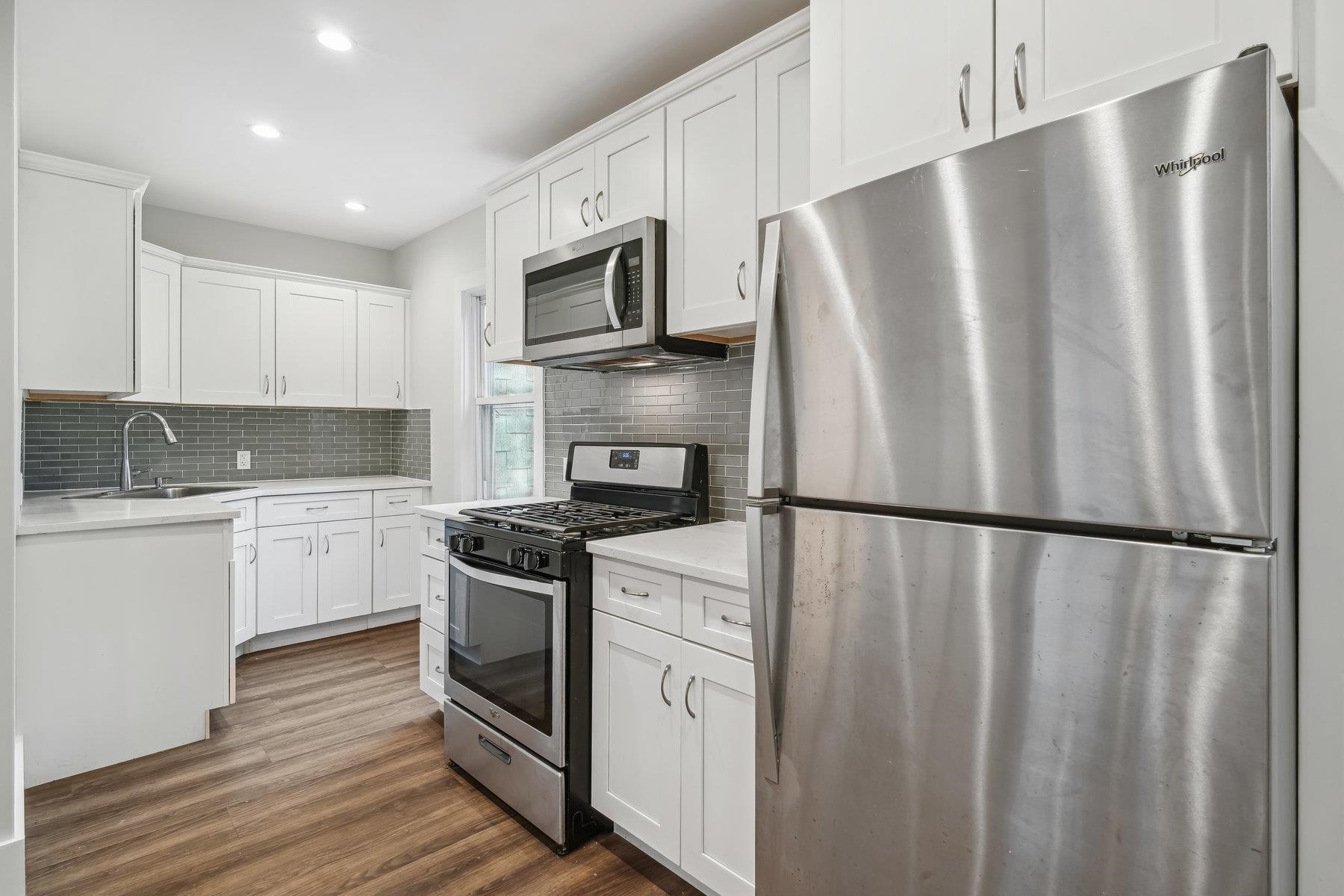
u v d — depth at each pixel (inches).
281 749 97.7
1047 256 35.2
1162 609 31.9
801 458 47.2
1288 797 35.3
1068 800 35.0
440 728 105.4
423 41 85.0
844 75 57.9
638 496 99.7
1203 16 39.5
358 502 152.6
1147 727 32.5
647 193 86.0
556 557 74.2
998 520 38.5
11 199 61.4
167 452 146.7
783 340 48.1
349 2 77.4
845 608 44.6
